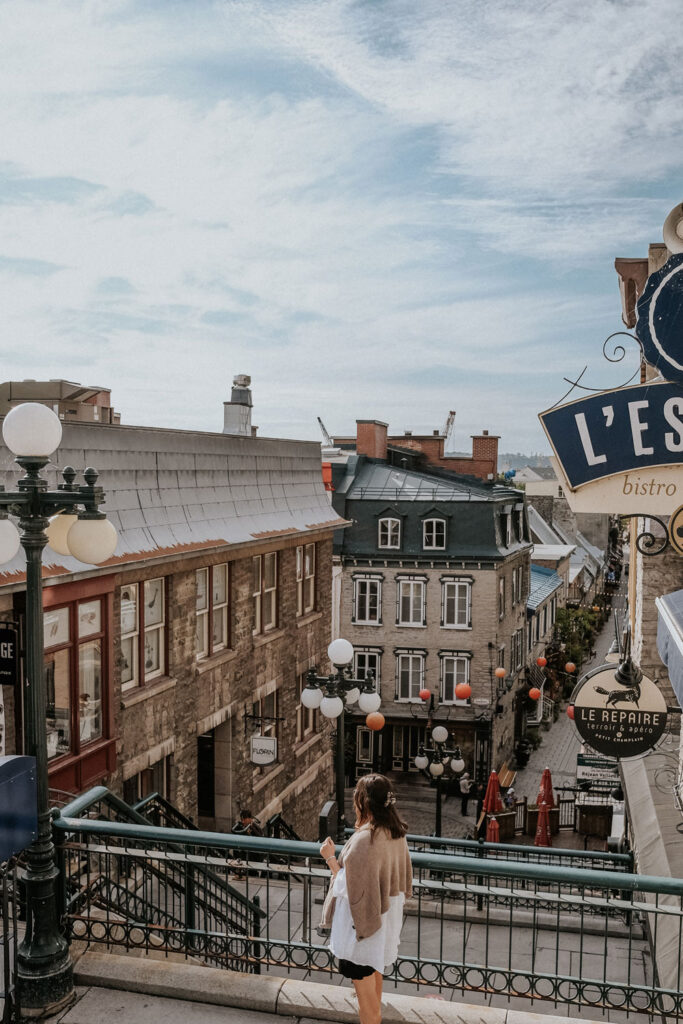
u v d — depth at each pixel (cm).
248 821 1520
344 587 3391
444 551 3297
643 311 640
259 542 1661
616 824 2038
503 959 950
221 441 1673
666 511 646
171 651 1396
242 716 1659
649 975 913
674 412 639
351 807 2608
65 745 1139
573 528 6756
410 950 973
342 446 4222
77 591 1139
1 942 659
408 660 3331
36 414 566
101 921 625
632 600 1827
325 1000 571
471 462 3988
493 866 559
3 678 993
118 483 1321
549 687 4269
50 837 596
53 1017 566
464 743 3250
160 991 591
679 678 741
